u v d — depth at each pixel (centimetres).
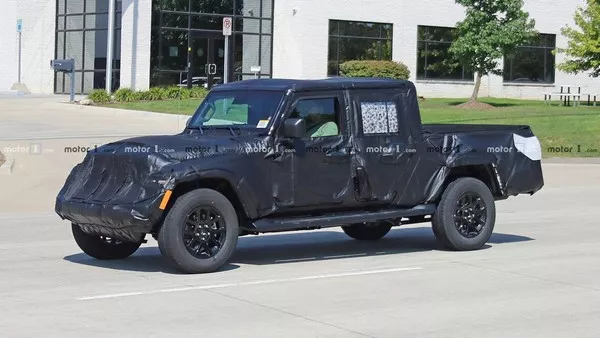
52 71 4250
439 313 877
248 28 4269
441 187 1198
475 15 3600
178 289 974
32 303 907
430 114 3259
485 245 1288
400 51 4359
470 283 1020
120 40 3956
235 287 987
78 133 2564
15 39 4384
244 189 1066
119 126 2755
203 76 4181
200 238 1054
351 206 1148
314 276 1054
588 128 2978
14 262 1155
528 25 3684
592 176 2289
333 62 4234
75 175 1129
